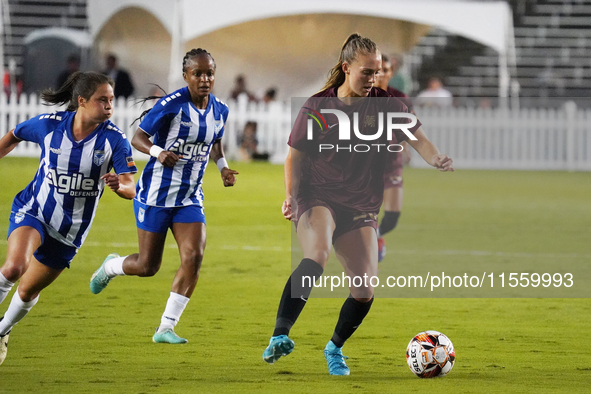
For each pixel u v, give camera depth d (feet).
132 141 58.08
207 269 88.89
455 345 57.82
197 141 58.65
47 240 51.67
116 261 62.23
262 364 51.34
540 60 282.36
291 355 54.03
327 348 50.08
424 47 280.92
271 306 70.64
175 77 209.36
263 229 118.73
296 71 246.27
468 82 272.92
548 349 56.85
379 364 52.06
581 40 284.20
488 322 66.23
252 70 245.65
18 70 256.32
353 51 49.60
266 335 59.67
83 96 50.26
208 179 172.24
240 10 207.72
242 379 47.55
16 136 51.85
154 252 59.98
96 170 51.31
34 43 227.61
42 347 54.54
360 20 240.94
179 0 213.25
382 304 73.41
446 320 66.85
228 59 244.83
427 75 274.98
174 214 59.11
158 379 47.16
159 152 56.65
